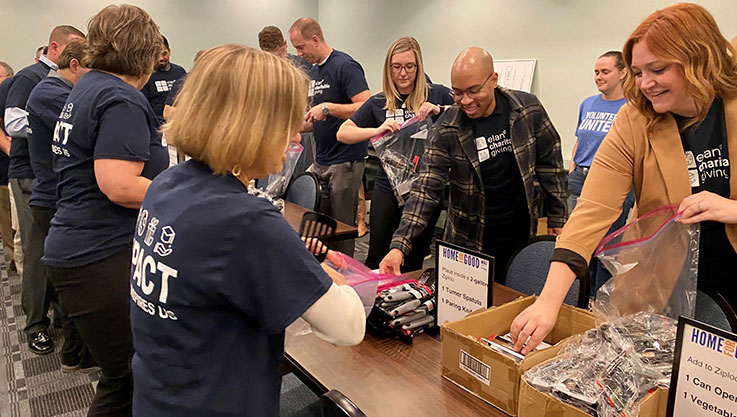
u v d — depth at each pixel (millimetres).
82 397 2314
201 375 837
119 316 1670
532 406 928
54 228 1639
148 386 868
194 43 6453
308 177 2943
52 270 1626
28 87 2729
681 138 1200
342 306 850
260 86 769
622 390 892
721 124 1155
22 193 2766
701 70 1064
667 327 1078
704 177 1193
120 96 1519
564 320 1223
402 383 1162
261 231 783
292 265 795
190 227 786
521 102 1903
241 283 795
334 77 3225
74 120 1540
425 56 5348
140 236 885
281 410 2150
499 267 2139
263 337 877
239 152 784
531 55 4242
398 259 1812
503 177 1978
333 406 968
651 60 1084
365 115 2758
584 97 3896
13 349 2742
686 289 1185
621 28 3566
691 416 867
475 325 1193
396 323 1354
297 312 800
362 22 6195
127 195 1528
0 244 4371
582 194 1299
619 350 995
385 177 2744
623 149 1259
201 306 806
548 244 1757
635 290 1176
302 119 846
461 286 1343
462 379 1124
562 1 3916
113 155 1498
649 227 1185
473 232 2094
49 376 2484
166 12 6207
